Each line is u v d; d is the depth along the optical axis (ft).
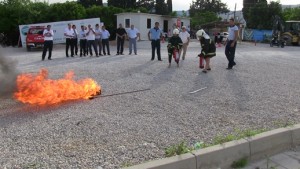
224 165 15.01
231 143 15.55
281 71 42.22
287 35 122.83
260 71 41.70
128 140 16.62
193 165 14.11
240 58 59.88
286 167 15.21
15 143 16.16
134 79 34.04
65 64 47.62
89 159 14.38
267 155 16.40
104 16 138.62
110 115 20.92
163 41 126.41
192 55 65.57
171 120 20.08
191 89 29.30
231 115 21.38
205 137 17.15
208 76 36.70
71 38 60.34
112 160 14.30
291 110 22.81
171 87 30.07
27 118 20.18
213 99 25.72
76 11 128.26
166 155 14.67
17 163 13.94
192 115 21.22
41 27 96.58
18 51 90.84
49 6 129.18
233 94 27.61
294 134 17.67
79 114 21.03
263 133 16.90
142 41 127.34
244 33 163.32
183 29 51.78
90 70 40.34
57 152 15.11
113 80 33.27
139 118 20.36
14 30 123.54
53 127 18.49
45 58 60.34
